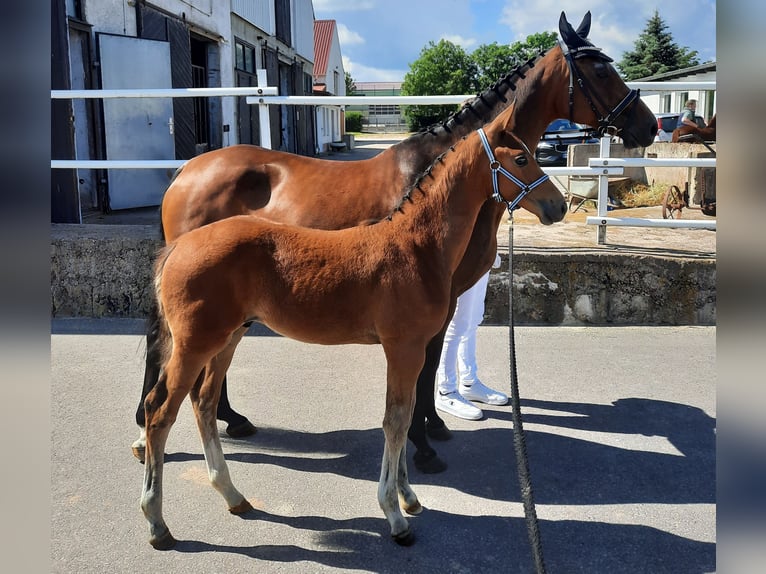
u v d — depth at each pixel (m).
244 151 4.18
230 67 16.16
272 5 21.45
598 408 4.56
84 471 3.67
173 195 4.16
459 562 2.92
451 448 4.03
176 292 2.85
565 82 4.20
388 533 3.13
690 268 6.09
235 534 3.11
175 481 3.61
